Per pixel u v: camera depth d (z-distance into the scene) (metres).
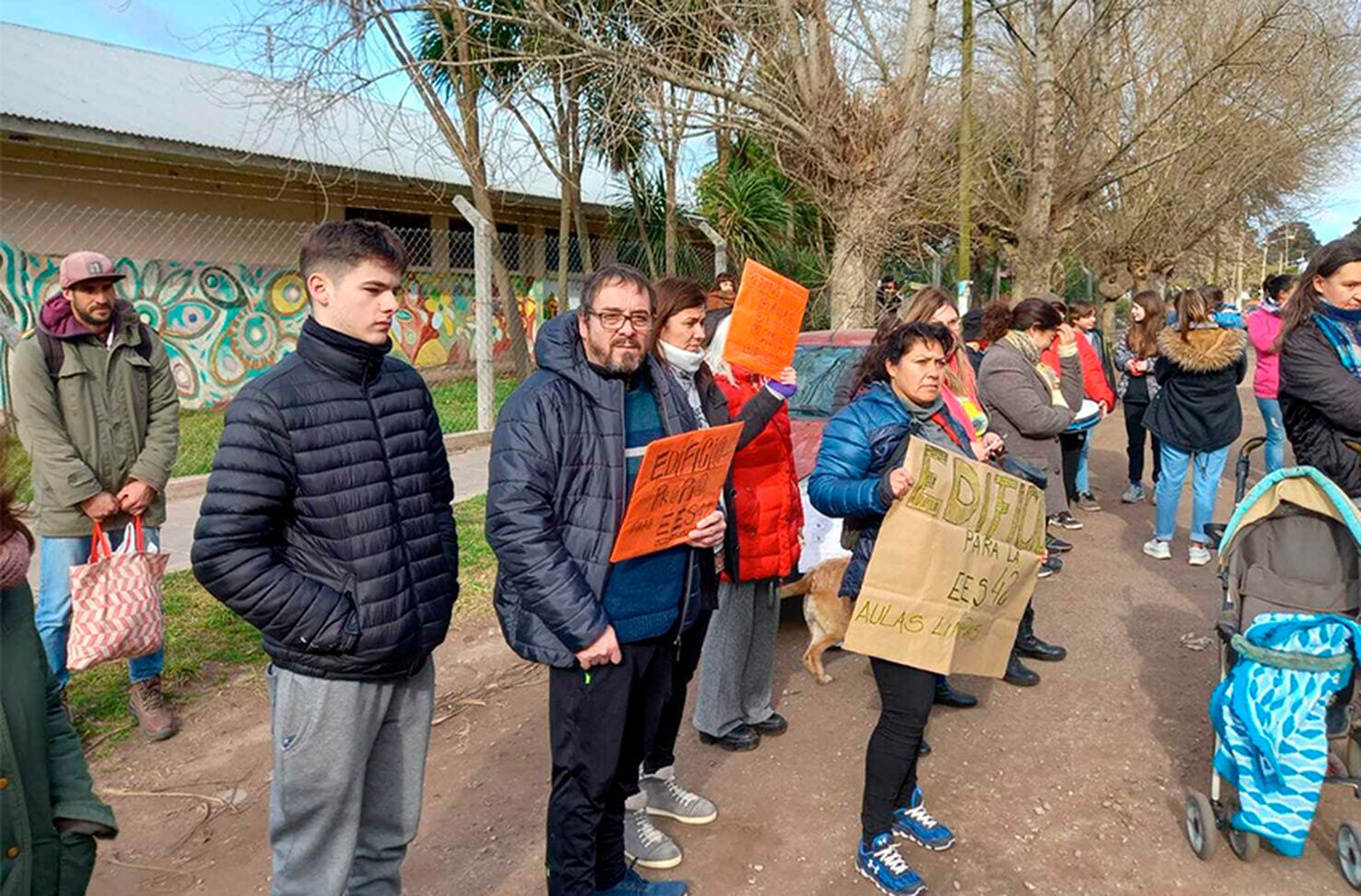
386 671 2.29
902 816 3.23
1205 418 6.08
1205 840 3.06
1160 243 22.45
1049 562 6.19
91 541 3.88
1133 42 15.51
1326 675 2.90
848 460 3.00
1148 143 15.49
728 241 13.30
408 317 14.38
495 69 10.70
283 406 2.16
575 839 2.60
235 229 12.70
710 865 3.10
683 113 10.05
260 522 2.14
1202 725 4.04
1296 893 2.93
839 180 10.22
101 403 3.79
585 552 2.49
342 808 2.30
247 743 3.98
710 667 3.75
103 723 4.11
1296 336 3.40
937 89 10.98
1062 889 2.97
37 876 1.76
